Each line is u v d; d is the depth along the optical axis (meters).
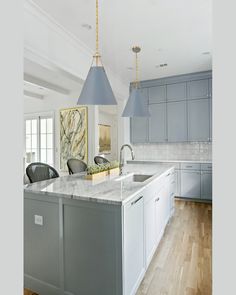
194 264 2.29
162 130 5.27
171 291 1.88
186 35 3.15
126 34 3.10
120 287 1.53
